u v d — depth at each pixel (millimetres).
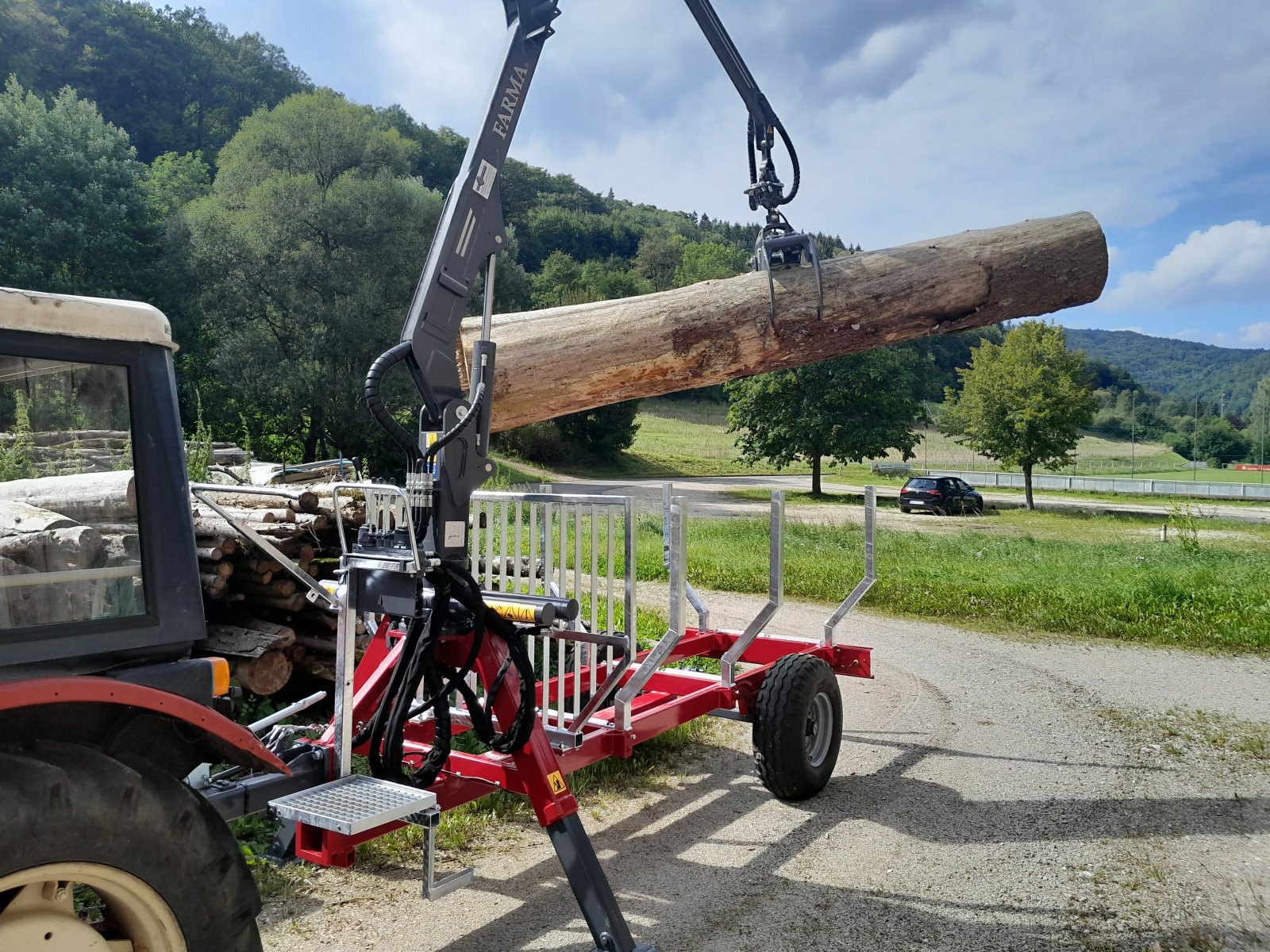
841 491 47938
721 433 86875
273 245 36094
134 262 35469
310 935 3725
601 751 4293
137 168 36469
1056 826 5117
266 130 38500
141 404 2402
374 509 4082
